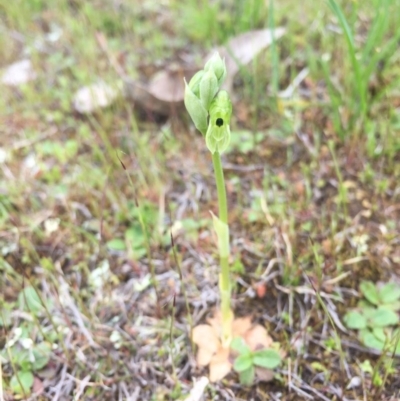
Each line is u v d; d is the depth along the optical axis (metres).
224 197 0.15
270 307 0.20
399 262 0.21
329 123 0.27
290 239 0.22
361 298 0.20
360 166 0.25
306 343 0.19
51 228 0.24
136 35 0.35
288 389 0.18
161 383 0.18
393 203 0.24
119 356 0.19
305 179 0.25
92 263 0.23
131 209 0.24
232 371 0.18
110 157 0.27
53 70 0.34
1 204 0.24
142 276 0.22
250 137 0.28
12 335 0.20
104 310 0.21
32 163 0.27
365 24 0.32
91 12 0.36
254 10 0.31
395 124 0.27
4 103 0.31
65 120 0.30
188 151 0.27
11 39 0.37
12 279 0.21
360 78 0.24
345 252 0.22
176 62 0.33
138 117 0.29
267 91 0.30
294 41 0.32
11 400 0.18
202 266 0.22
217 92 0.14
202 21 0.33
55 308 0.21
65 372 0.19
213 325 0.20
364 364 0.18
